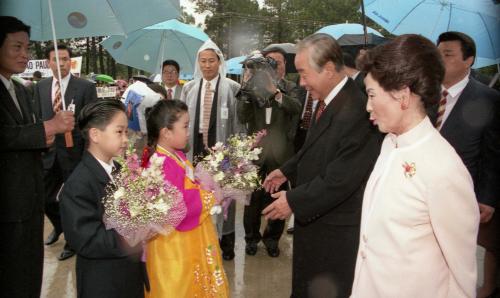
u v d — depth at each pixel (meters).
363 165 1.88
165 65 5.21
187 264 2.12
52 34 2.94
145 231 1.77
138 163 1.89
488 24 2.98
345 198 1.91
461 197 1.19
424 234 1.25
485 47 3.07
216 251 2.31
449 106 2.68
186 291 2.10
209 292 2.24
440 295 1.27
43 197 2.52
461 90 2.65
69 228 1.79
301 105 4.12
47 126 2.30
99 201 1.88
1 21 2.24
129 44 5.66
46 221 4.83
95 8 2.82
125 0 2.79
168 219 1.82
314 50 1.93
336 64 1.95
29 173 2.32
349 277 1.99
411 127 1.28
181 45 5.70
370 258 1.35
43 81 4.15
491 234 2.80
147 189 1.77
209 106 3.80
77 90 4.06
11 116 2.31
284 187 3.97
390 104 1.26
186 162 2.33
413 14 3.15
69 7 2.82
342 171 1.87
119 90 7.51
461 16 3.02
